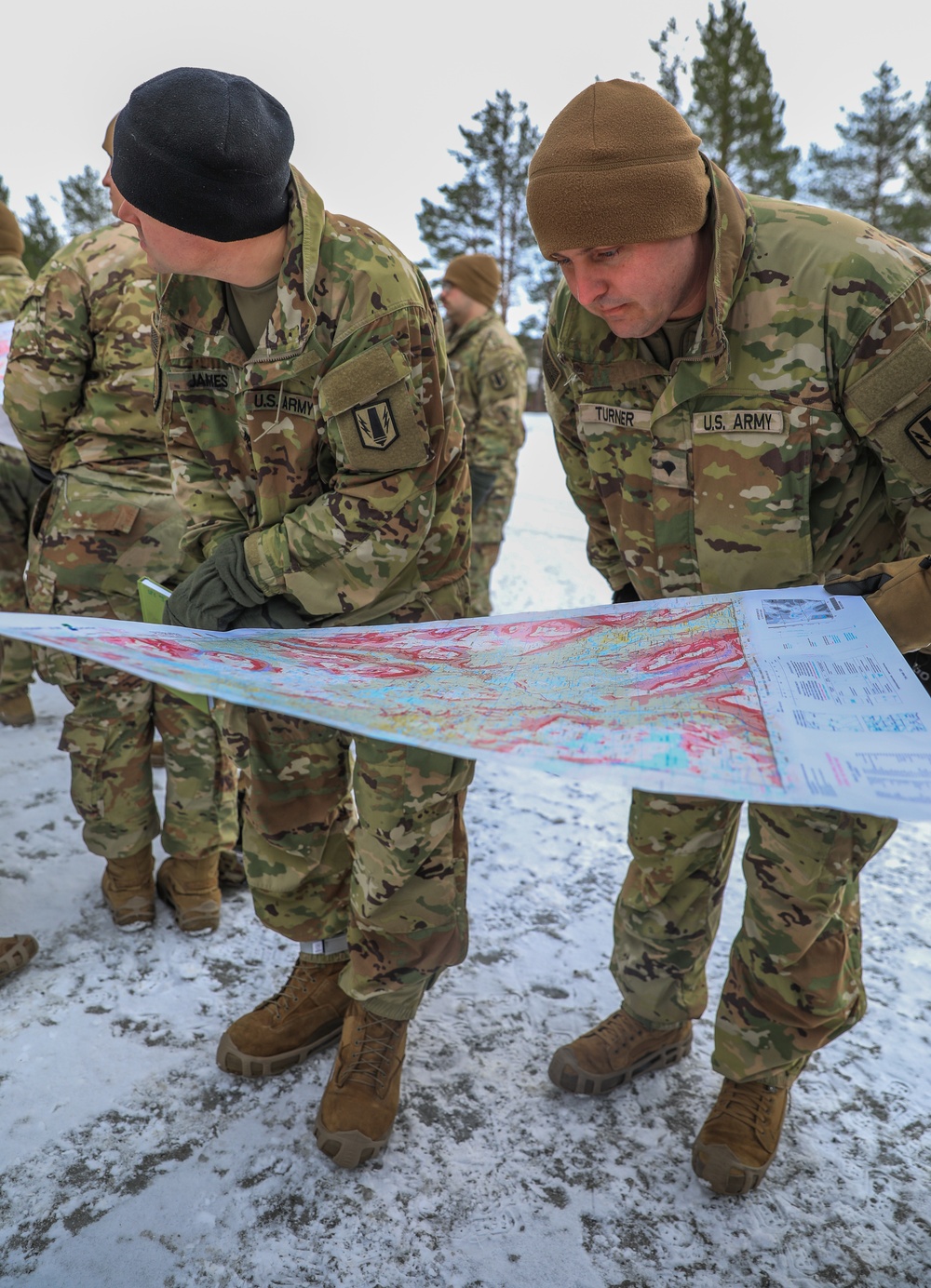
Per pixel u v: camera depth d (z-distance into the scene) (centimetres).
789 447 122
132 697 201
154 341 144
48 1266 130
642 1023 168
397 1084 155
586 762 71
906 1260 135
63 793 285
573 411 146
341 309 127
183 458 154
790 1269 133
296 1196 143
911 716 82
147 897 216
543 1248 135
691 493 132
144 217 121
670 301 120
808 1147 156
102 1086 166
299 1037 171
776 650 99
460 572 160
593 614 124
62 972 198
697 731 79
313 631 127
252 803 159
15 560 286
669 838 153
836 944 142
